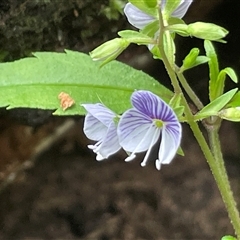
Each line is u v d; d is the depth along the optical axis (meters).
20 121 0.16
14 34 0.14
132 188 0.18
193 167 0.18
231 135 0.18
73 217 0.18
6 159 0.17
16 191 0.18
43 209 0.18
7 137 0.16
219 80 0.10
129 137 0.09
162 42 0.08
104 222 0.17
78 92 0.11
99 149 0.09
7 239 0.17
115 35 0.15
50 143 0.17
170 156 0.08
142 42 0.08
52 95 0.11
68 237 0.17
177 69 0.09
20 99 0.11
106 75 0.11
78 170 0.18
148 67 0.17
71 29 0.14
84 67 0.11
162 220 0.17
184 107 0.09
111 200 0.18
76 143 0.18
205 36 0.08
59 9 0.14
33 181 0.18
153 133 0.09
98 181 0.18
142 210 0.18
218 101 0.09
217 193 0.17
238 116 0.09
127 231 0.17
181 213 0.17
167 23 0.09
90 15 0.14
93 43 0.15
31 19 0.13
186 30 0.08
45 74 0.11
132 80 0.11
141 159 0.18
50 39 0.14
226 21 0.17
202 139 0.09
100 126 0.09
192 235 0.17
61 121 0.17
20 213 0.18
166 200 0.18
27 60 0.11
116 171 0.18
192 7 0.16
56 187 0.18
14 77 0.11
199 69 0.18
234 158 0.18
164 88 0.11
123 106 0.11
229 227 0.17
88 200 0.18
